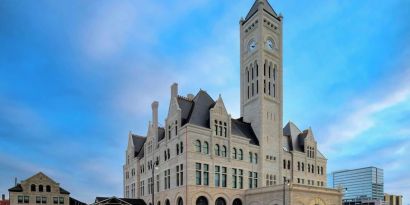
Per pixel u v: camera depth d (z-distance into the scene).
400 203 183.88
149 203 73.25
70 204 91.88
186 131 58.09
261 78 72.25
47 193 84.75
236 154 64.00
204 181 58.31
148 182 75.44
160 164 68.50
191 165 57.09
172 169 62.19
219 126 62.69
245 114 75.62
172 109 64.94
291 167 75.06
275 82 75.69
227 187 60.88
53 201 85.06
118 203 67.38
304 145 79.56
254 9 78.12
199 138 59.25
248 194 61.69
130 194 86.81
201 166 58.38
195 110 62.69
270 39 76.81
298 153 77.12
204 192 57.62
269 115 72.06
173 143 62.84
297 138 81.38
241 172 63.72
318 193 55.50
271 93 74.06
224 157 61.91
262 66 72.94
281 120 74.19
